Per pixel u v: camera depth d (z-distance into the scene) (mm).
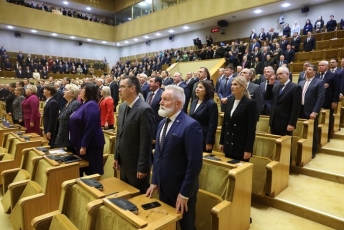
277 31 10531
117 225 1326
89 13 16812
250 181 2053
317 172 2967
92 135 2438
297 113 2736
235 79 2225
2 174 2652
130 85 1923
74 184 1766
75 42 16156
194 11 11867
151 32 14094
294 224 2232
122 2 16094
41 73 12453
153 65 11391
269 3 9398
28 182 2355
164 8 13297
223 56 9336
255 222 2256
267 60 7266
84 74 14312
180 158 1590
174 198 1611
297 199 2473
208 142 2430
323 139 3678
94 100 2553
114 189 1701
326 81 3857
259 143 2762
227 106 2391
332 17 8484
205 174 2105
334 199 2469
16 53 13602
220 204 1800
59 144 2711
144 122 1871
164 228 1268
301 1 9227
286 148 2674
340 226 2125
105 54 17656
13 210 2182
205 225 1895
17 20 12836
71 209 1708
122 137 1979
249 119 2172
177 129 1589
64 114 2746
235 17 11195
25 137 3449
